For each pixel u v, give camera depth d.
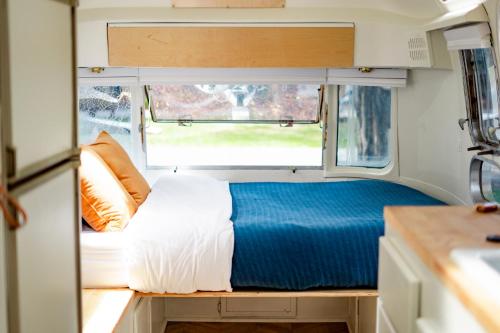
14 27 1.40
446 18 3.25
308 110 4.45
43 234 1.61
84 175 3.05
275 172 4.52
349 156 4.53
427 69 4.13
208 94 4.39
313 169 4.53
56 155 1.72
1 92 1.33
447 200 3.96
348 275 3.00
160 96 4.37
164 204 3.42
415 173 4.36
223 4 4.00
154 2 4.01
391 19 3.90
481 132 3.42
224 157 4.52
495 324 1.14
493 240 1.70
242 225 3.06
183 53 3.98
